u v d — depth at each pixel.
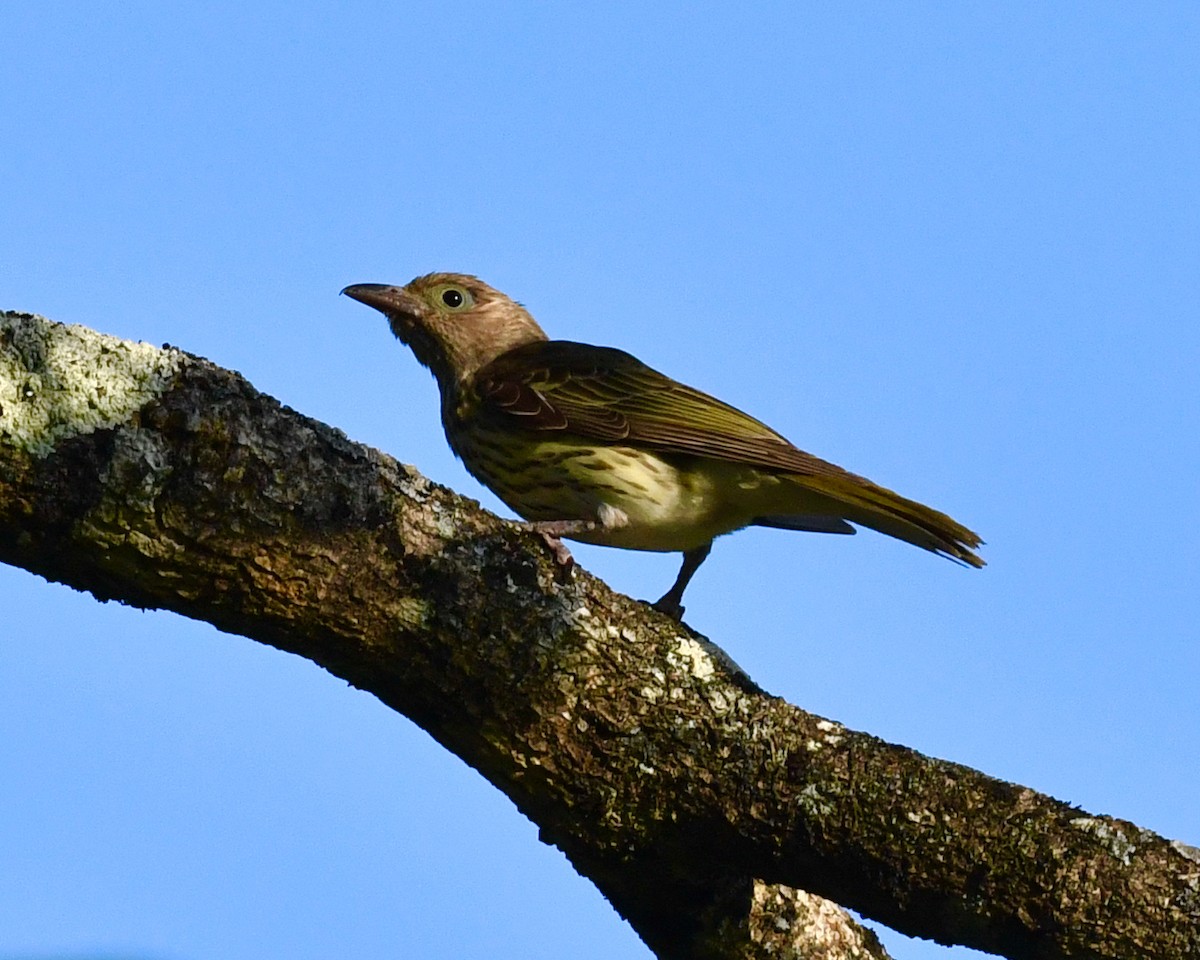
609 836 9.14
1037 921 8.50
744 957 9.84
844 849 8.77
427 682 8.53
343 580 8.11
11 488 7.38
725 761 8.87
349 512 8.09
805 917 9.99
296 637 8.22
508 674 8.55
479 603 8.43
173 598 7.90
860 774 8.77
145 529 7.59
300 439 8.01
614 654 8.77
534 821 9.30
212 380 7.80
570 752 8.81
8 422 7.34
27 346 7.50
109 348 7.64
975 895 8.59
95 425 7.49
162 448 7.58
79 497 7.46
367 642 8.30
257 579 7.90
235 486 7.75
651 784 8.92
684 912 9.80
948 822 8.62
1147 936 8.36
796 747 8.87
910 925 8.94
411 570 8.28
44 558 7.67
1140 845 8.51
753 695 9.01
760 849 8.99
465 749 8.91
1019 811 8.62
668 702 8.84
